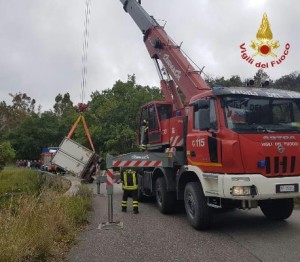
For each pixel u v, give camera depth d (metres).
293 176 7.12
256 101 7.44
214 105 7.52
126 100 38.69
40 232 6.39
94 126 36.31
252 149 6.93
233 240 7.07
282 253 6.12
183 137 9.30
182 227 8.32
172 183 9.66
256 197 6.86
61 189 14.62
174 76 11.23
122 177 10.36
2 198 11.59
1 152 20.06
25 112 71.25
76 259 6.02
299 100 7.73
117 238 7.33
